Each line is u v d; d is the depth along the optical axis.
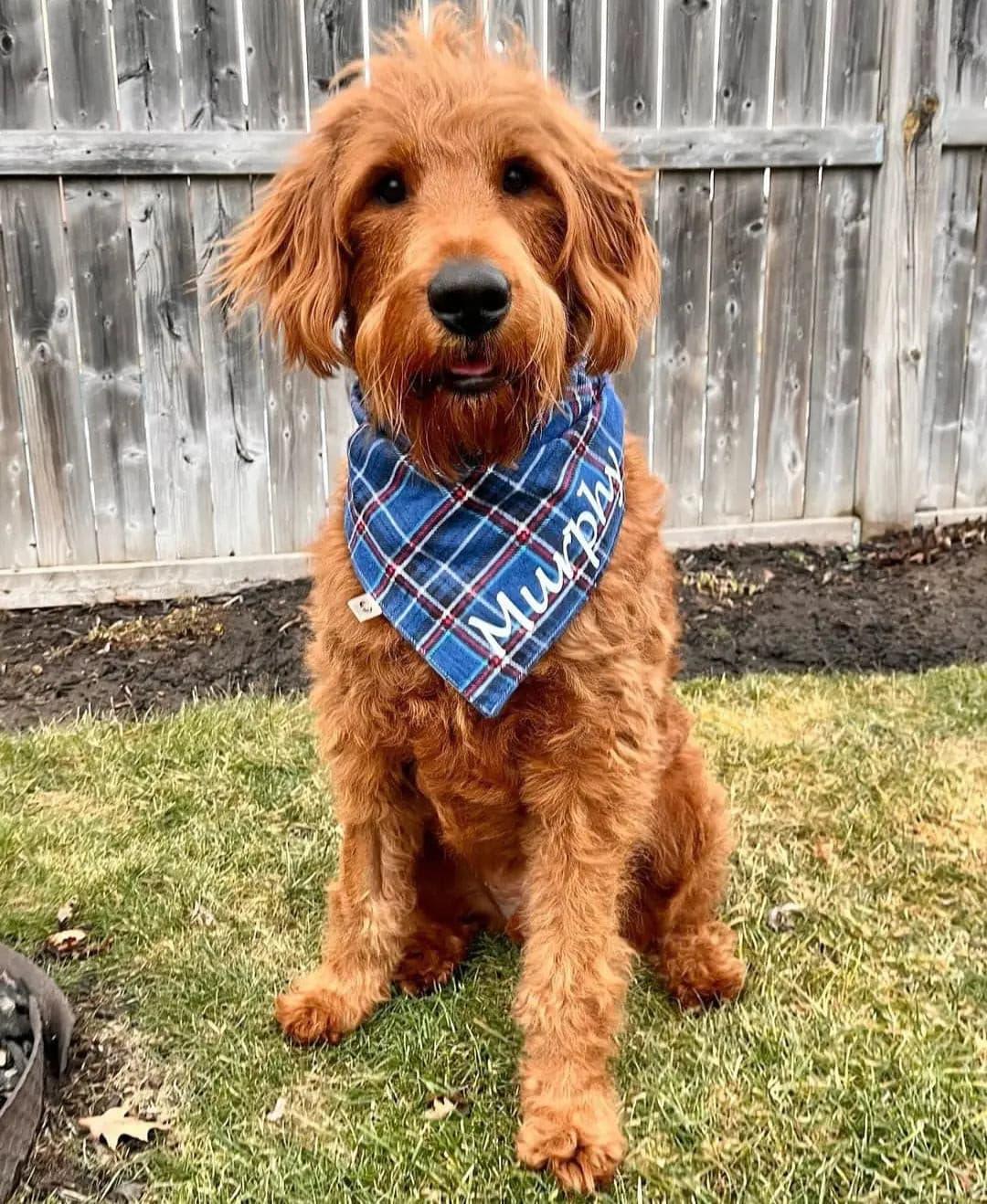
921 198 2.75
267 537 2.78
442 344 1.06
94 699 2.23
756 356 2.86
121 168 2.46
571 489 1.20
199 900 1.58
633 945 1.47
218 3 2.44
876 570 2.82
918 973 1.43
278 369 2.66
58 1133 1.21
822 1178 1.14
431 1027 1.36
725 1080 1.27
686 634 2.48
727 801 1.71
